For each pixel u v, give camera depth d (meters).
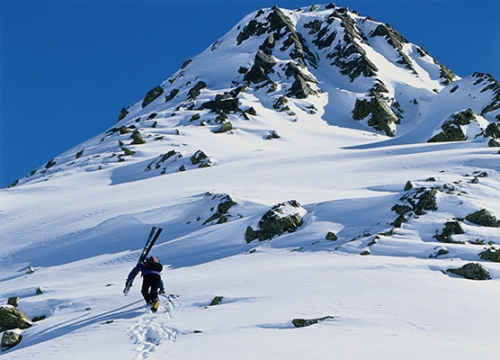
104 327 11.95
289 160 46.12
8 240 33.38
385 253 17.84
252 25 133.12
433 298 11.57
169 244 24.48
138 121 94.62
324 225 21.66
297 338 8.68
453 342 8.41
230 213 27.55
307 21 135.88
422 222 20.08
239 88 101.00
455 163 31.94
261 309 11.35
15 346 13.72
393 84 106.12
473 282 13.58
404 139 62.16
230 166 46.78
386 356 7.39
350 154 46.12
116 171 58.19
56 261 27.66
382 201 22.67
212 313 11.58
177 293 14.22
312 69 114.19
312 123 87.88
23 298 19.22
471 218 20.33
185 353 8.49
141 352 9.16
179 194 34.91
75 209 37.16
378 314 10.34
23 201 47.94
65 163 72.19
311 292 12.62
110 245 28.02
